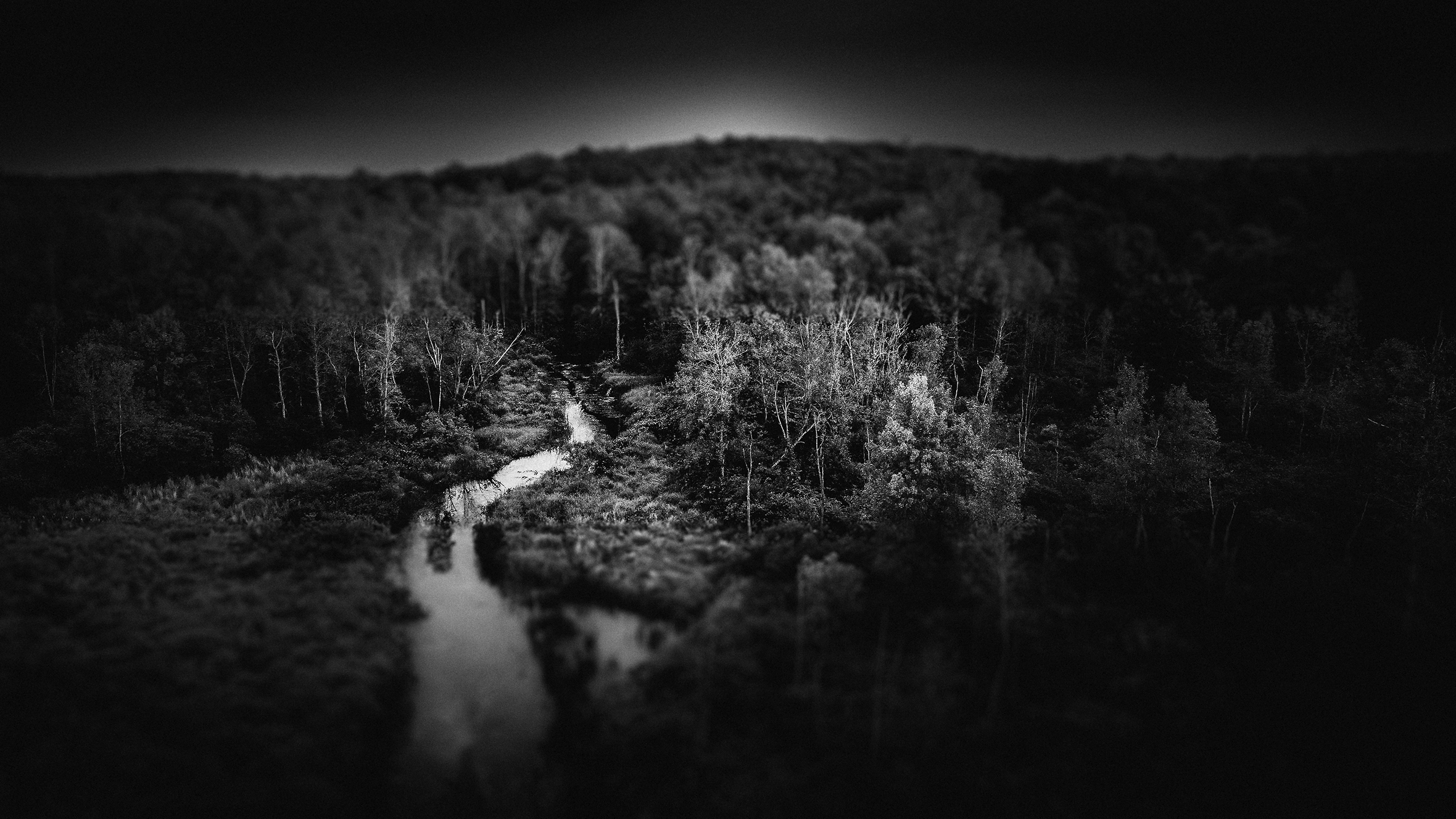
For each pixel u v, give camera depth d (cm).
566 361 8625
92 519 4916
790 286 8781
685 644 3912
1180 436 4859
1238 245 10525
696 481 5731
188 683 3350
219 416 6431
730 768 3125
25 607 3862
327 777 3003
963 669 3722
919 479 4938
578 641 4056
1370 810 2962
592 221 12206
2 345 7175
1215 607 4225
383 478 5806
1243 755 3219
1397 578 4344
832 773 3080
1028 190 13850
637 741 3278
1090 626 4050
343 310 7819
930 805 2945
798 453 5947
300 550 4709
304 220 12456
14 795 2747
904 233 11288
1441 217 9594
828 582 4216
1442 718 3388
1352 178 12700
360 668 3600
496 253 10712
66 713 3130
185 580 4266
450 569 4809
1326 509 5122
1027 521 4816
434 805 3000
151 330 6862
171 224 11294
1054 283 9125
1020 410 6662
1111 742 3259
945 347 7006
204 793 2822
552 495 5616
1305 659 3800
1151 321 7475
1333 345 6825
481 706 3562
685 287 9038
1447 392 4944
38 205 11550
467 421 6975
